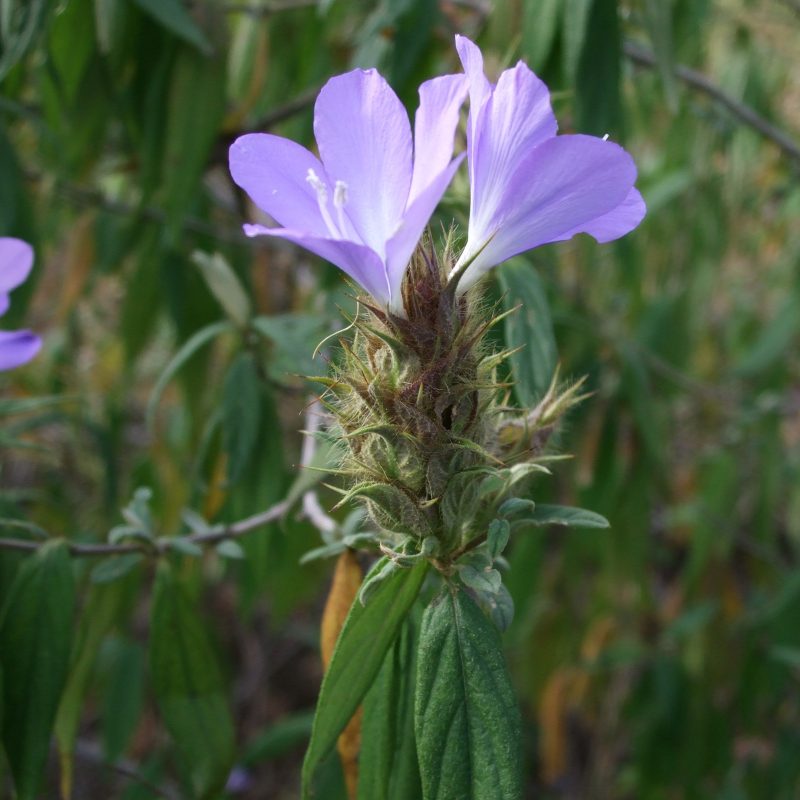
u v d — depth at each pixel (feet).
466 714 0.77
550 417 0.83
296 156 0.73
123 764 1.63
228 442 1.18
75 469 1.85
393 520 0.78
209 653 1.05
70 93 1.21
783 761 1.75
